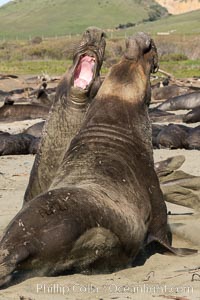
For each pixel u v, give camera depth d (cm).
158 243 2200
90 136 2170
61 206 1811
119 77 2255
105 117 2198
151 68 2333
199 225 2564
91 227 1833
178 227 2547
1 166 4478
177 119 7856
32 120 8606
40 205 1803
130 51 2277
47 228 1767
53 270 1823
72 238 1786
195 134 5478
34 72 18362
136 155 2178
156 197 2189
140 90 2256
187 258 2170
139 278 1922
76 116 2395
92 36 2394
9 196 3328
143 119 2247
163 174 2692
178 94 11488
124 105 2222
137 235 2028
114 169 2075
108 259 1944
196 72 17138
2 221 2680
